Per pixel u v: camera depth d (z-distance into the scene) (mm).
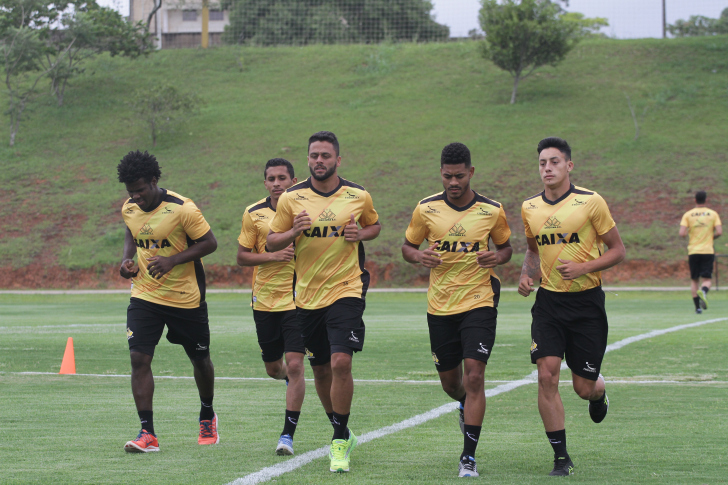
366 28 120938
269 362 12953
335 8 122312
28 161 84562
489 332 9945
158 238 11109
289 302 12305
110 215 73312
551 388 9430
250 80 105438
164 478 8609
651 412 12766
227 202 73312
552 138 10352
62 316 36938
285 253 11812
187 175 79438
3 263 66062
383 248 63812
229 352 22188
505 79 98250
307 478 8641
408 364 19688
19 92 100875
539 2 89062
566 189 10266
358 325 10148
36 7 98062
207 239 11164
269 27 120375
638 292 52562
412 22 120438
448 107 92188
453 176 10234
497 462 9516
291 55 112750
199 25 147000
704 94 88438
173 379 17297
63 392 15469
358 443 10719
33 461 9523
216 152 84625
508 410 13227
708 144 76438
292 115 93500
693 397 14164
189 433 11492
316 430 11852
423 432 11484
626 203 67812
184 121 89750
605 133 81250
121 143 88812
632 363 18859
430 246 10453
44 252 67750
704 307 34000
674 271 58906
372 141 84312
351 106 94438
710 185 68688
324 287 10352
